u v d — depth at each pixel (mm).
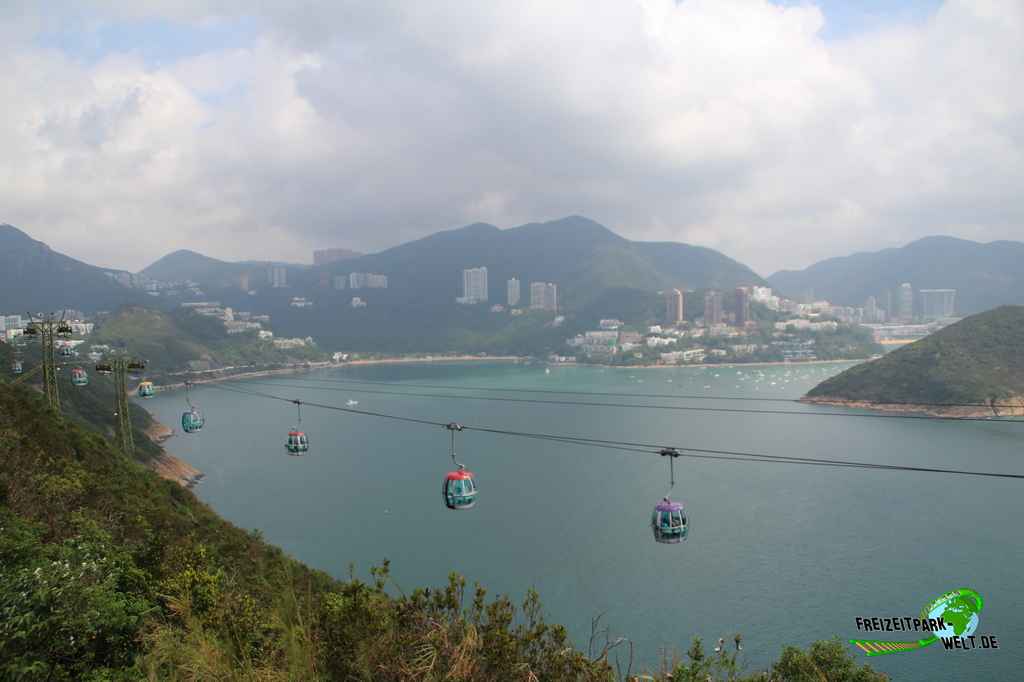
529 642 11969
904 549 96562
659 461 160750
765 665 63438
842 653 32562
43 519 22016
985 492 125875
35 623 11547
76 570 13359
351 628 11188
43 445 41562
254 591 22531
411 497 128875
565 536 104812
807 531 105625
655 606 78625
